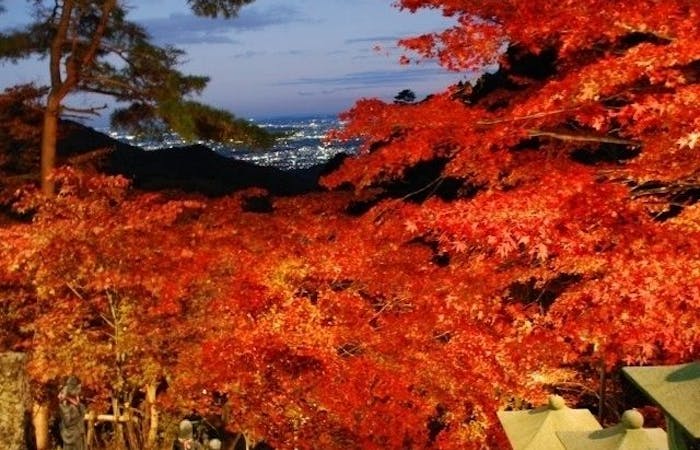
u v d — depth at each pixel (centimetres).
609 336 743
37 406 1177
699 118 751
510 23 1021
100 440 1214
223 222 1390
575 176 814
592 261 796
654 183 1188
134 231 1110
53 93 1612
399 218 1096
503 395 917
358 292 1068
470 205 798
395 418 899
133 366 1087
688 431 391
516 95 1326
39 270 1050
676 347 721
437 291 955
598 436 532
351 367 899
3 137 1848
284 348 917
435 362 909
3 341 1164
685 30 806
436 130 1083
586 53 1141
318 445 975
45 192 1620
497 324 930
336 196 1545
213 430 1278
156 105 1588
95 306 1129
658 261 724
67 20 1594
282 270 984
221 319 1026
